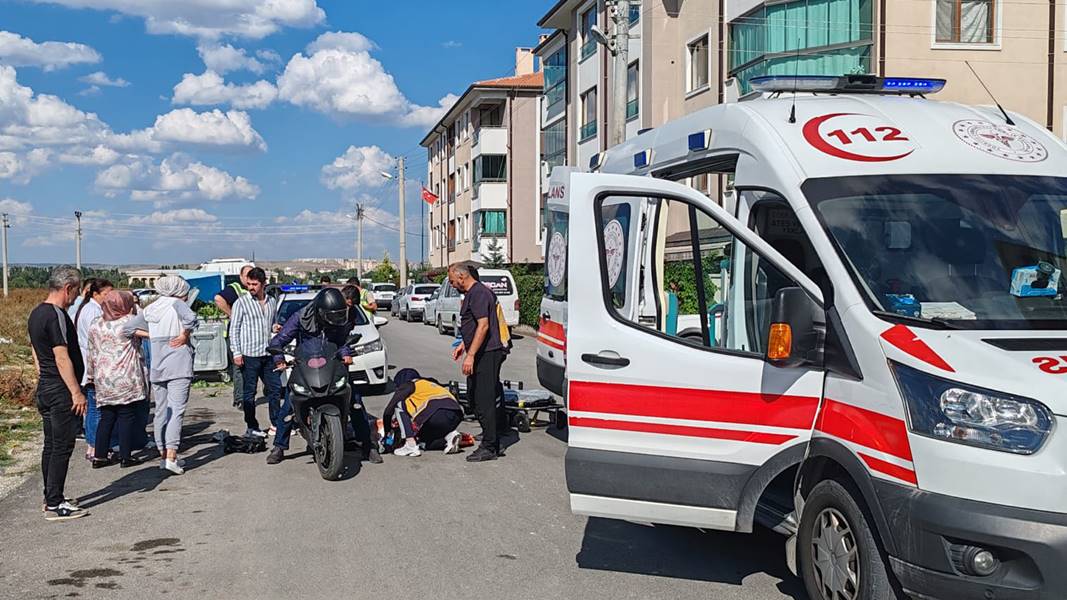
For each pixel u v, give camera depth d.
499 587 5.39
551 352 9.87
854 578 4.43
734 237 5.46
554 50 38.00
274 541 6.32
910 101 5.82
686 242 6.59
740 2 22.83
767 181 5.30
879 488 4.14
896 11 19.42
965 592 3.83
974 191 5.00
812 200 4.96
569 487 5.32
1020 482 3.72
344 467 8.62
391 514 7.02
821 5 20.50
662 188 5.20
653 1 26.52
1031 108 19.69
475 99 49.94
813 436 4.68
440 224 65.19
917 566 3.95
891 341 4.24
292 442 10.13
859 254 4.71
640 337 5.23
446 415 9.24
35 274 87.25
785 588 5.38
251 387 9.52
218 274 25.41
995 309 4.49
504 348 8.88
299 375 8.20
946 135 5.38
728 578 5.55
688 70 26.11
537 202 48.62
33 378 15.52
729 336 5.76
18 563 5.85
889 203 4.91
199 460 9.14
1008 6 19.53
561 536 6.44
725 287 6.00
